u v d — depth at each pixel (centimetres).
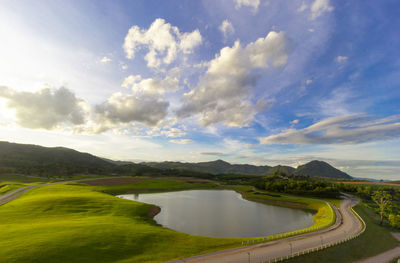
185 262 2623
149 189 13738
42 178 15812
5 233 3238
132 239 3359
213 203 9750
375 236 4347
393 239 4422
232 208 8575
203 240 3662
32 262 2316
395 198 11094
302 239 3775
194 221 6209
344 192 13162
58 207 5759
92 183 13462
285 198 10656
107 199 7388
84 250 2761
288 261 2780
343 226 4909
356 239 3944
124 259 2666
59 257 2500
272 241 3628
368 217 6222
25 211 5294
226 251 3066
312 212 8088
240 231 5300
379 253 3550
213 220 6406
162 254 2889
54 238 3016
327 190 10769
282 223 6219
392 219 5384
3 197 7512
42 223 4122
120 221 4753
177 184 17038
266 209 8550
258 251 3081
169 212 7269
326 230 4503
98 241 3095
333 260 3048
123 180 16075
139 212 6356
